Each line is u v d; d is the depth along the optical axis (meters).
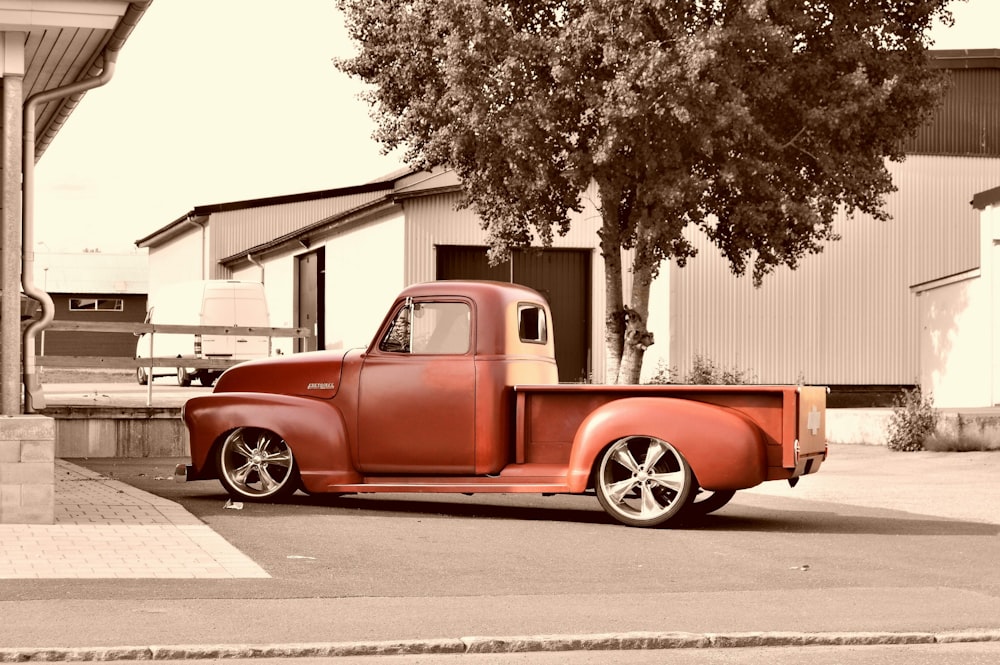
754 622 6.98
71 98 13.88
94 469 16.69
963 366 33.31
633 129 26.88
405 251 34.59
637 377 29.45
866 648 6.52
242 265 50.78
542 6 28.75
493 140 28.33
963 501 14.18
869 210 29.91
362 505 12.55
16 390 10.49
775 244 28.80
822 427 11.67
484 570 8.69
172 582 7.83
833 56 28.67
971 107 38.88
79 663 5.91
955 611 7.37
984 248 29.70
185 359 19.86
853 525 11.71
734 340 36.72
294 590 7.71
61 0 10.41
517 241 30.20
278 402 12.19
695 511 12.27
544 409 11.52
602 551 9.70
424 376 11.82
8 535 9.62
